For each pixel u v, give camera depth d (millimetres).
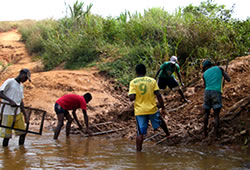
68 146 5531
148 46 12227
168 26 11953
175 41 11500
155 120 5117
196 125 6121
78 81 11211
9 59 18500
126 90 10773
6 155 4617
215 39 10930
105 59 13250
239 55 10398
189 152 4988
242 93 6820
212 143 5512
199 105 6988
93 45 14258
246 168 4004
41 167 4008
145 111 5016
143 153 4961
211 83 5500
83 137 6625
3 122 5113
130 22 14375
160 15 13797
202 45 10859
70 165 4152
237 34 11133
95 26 15461
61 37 15992
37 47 18797
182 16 13188
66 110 6586
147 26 13359
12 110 5133
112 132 6930
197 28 11172
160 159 4535
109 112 8094
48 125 8086
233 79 7953
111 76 11844
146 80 5105
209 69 5637
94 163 4285
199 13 12906
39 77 11914
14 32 26047
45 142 5867
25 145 5469
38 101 10172
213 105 5457
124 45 13227
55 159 4469
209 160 4445
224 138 5523
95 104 9602
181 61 10953
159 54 11016
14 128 5156
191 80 9422
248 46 10805
